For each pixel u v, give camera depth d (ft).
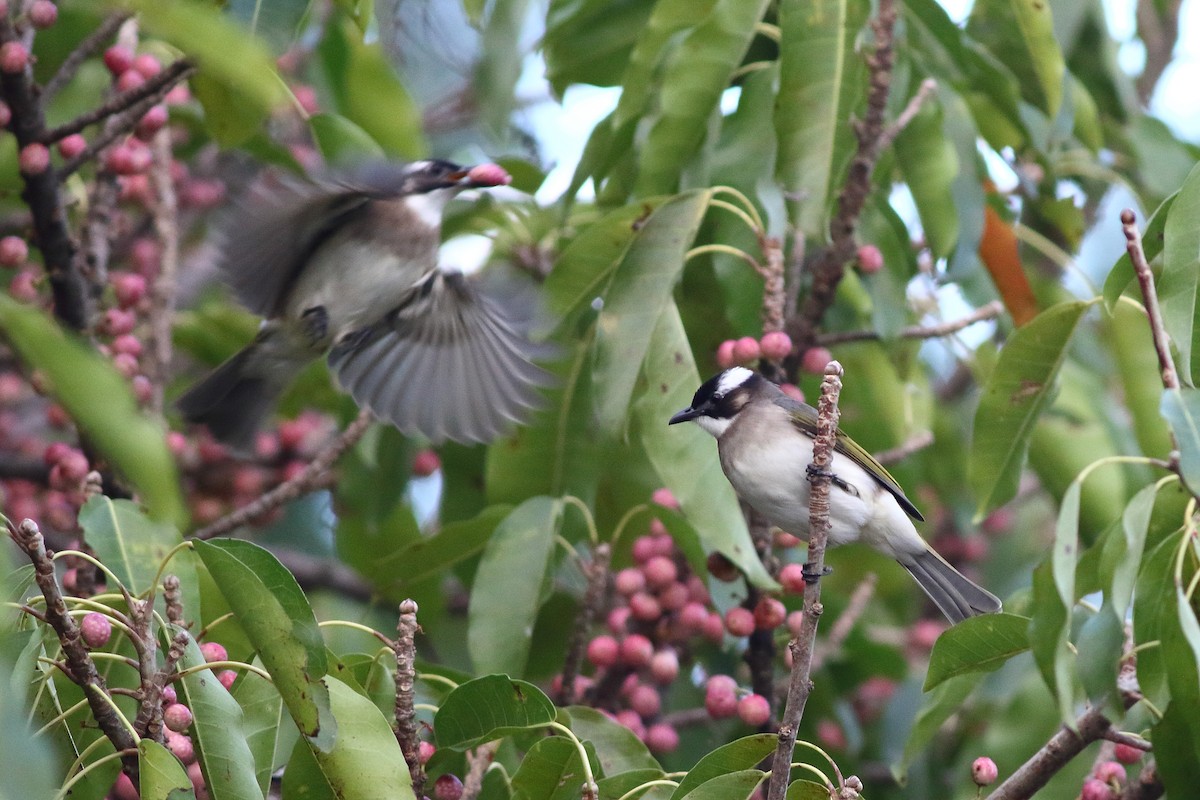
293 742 28.25
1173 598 21.95
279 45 28.43
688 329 36.94
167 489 14.74
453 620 43.32
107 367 14.71
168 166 37.14
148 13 13.46
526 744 26.94
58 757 23.63
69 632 20.88
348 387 34.04
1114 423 40.01
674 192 35.06
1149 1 51.03
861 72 35.22
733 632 32.09
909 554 34.78
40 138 30.35
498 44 38.65
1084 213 46.57
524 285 33.63
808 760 33.24
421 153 39.68
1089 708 24.79
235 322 41.50
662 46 34.99
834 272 33.83
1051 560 21.56
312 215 30.63
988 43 39.73
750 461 33.81
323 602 42.78
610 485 37.91
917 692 41.52
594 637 38.14
